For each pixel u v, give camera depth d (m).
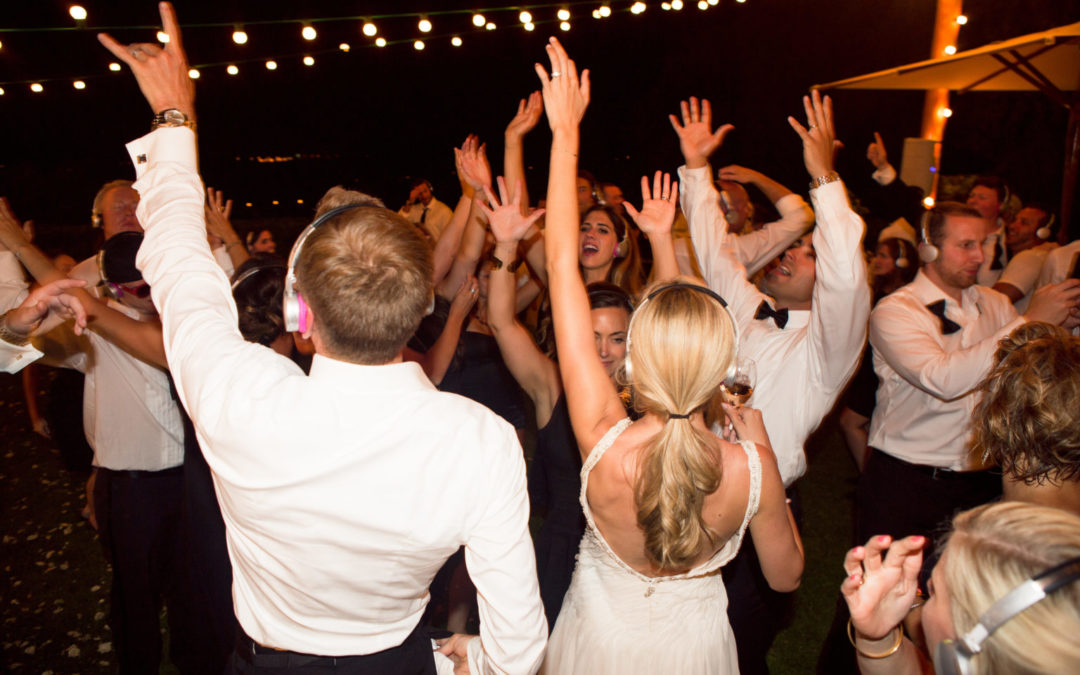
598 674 1.63
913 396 2.60
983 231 2.49
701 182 2.62
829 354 2.12
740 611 2.11
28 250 2.28
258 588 1.30
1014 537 0.82
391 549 1.22
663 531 1.42
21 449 5.22
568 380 1.59
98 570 3.62
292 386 1.22
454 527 1.23
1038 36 4.95
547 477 2.28
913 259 4.12
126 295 2.28
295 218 14.84
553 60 1.62
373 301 1.17
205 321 1.27
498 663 1.28
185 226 1.36
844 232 1.97
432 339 3.13
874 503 2.74
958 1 6.61
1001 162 8.80
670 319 1.40
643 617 1.61
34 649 2.98
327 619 1.28
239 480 1.20
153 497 2.45
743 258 3.22
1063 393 1.42
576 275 1.61
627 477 1.50
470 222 3.02
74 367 2.51
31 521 4.13
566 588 2.20
